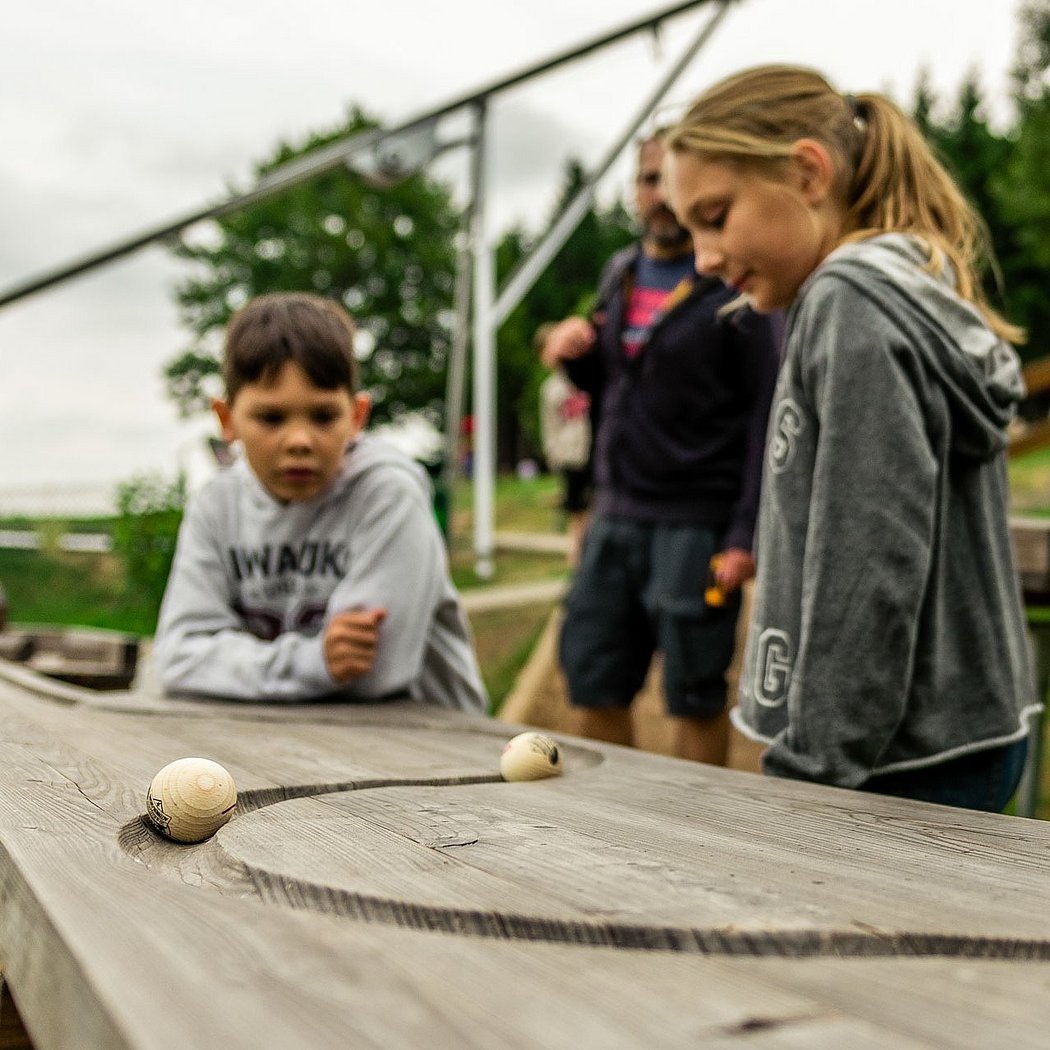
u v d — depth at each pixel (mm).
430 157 7668
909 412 1634
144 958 678
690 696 3271
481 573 9984
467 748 1752
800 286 2016
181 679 2604
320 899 878
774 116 1952
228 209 6664
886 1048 579
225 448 3260
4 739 1700
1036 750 3379
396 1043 564
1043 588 3105
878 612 1590
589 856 998
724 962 724
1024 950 765
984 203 33250
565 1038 579
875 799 1313
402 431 40844
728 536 3219
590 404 3818
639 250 3689
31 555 20359
